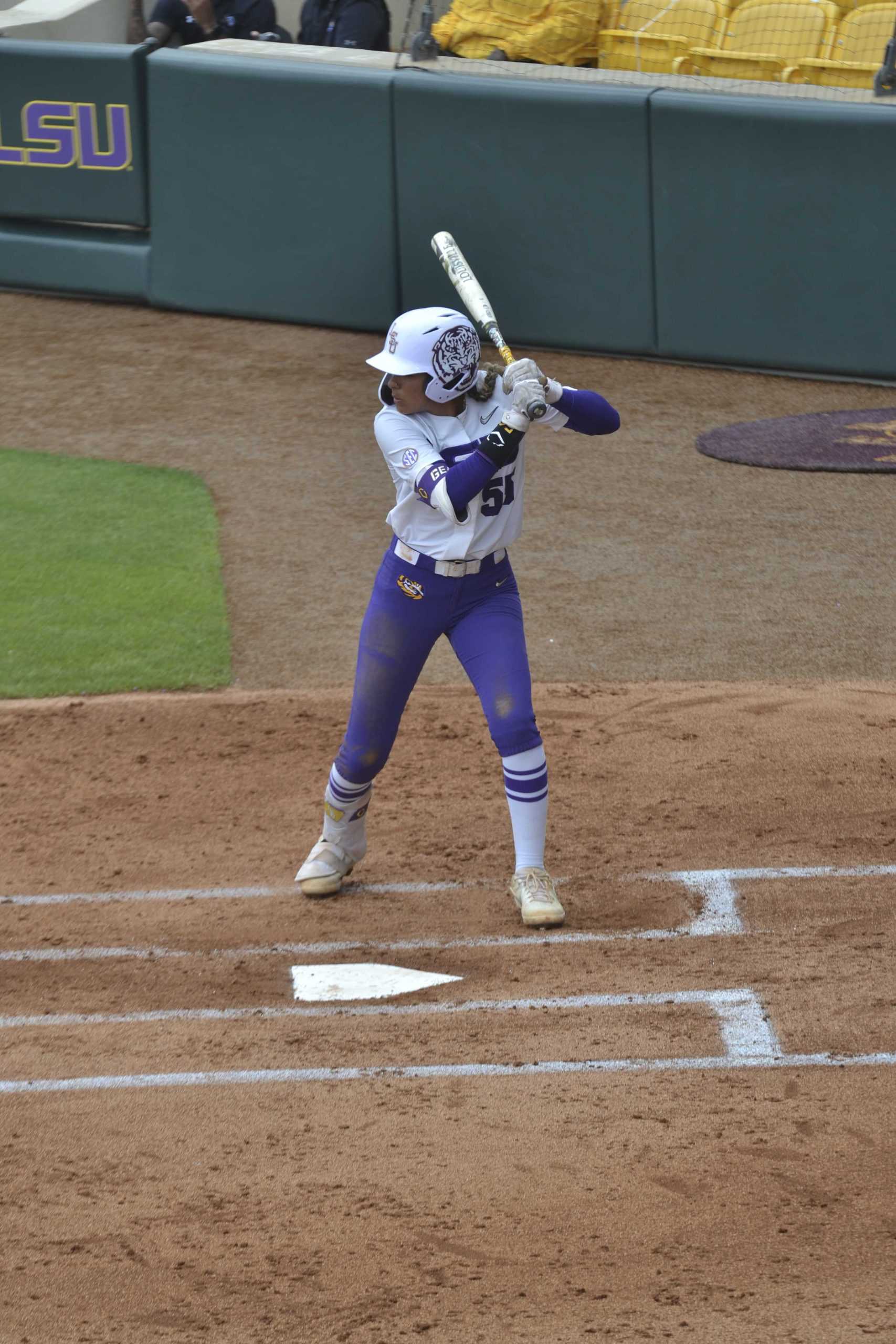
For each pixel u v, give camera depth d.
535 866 17.45
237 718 22.80
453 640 16.84
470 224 39.31
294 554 28.95
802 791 20.39
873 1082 14.26
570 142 37.56
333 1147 13.41
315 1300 11.55
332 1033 15.32
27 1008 15.81
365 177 39.62
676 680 23.91
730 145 36.31
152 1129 13.71
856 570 28.11
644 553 29.08
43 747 21.94
